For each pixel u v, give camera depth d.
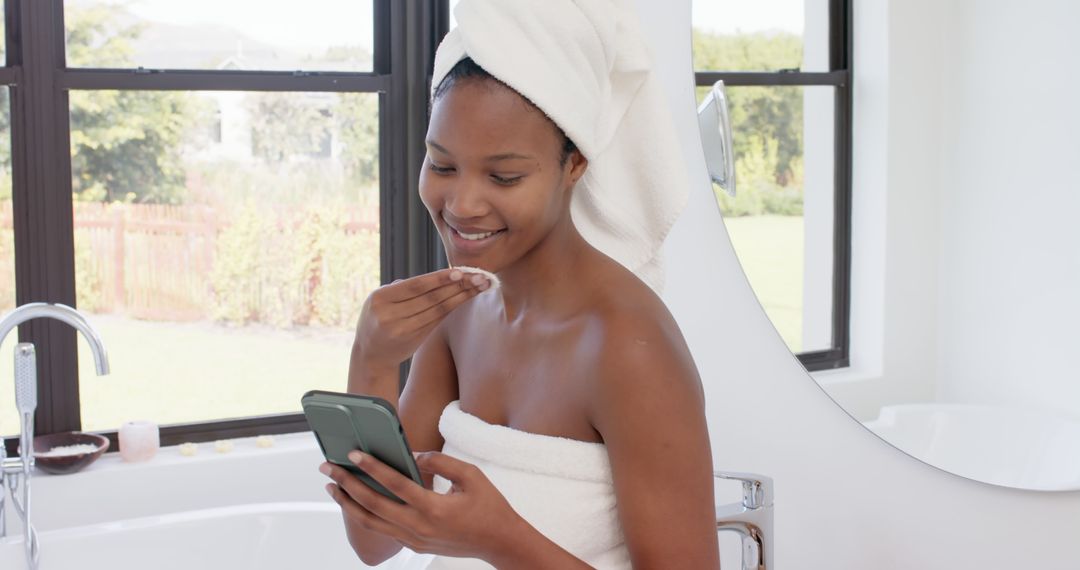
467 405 0.97
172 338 2.48
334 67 2.48
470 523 0.76
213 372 2.52
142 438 2.26
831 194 1.41
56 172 2.27
